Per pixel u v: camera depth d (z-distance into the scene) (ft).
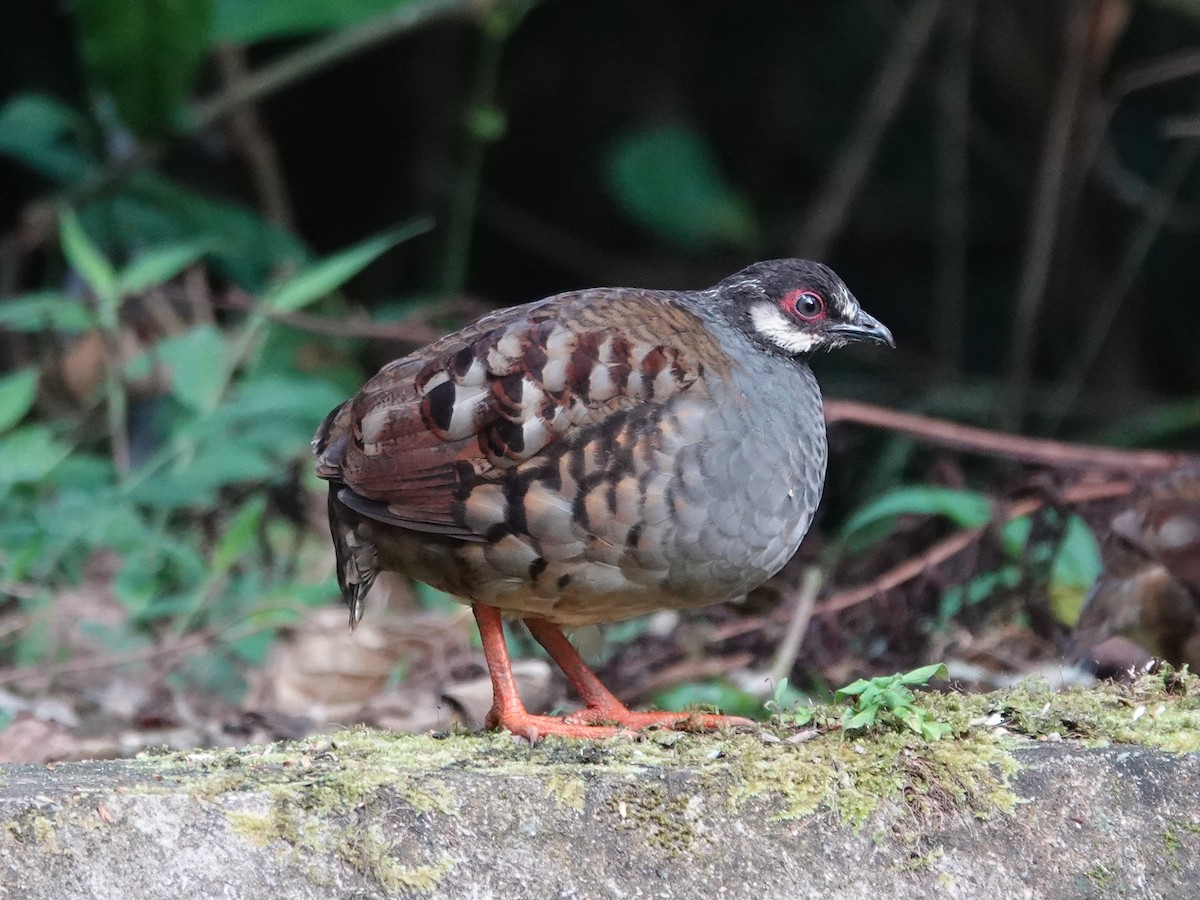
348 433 23.90
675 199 65.57
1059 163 56.95
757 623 33.19
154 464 36.70
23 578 36.42
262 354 45.34
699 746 20.44
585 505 22.48
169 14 45.34
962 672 30.94
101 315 39.65
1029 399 65.87
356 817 17.98
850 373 71.56
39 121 53.06
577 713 24.36
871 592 32.89
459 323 47.98
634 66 73.36
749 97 74.74
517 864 18.25
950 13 69.41
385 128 73.41
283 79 54.80
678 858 18.58
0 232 65.31
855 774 19.21
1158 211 59.16
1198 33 69.31
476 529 22.79
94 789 17.62
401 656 33.42
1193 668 30.27
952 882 18.92
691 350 23.72
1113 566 30.89
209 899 17.34
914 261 78.07
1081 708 21.34
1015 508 33.27
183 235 51.85
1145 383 72.33
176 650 32.81
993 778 19.29
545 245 73.87
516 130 73.56
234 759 20.20
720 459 23.04
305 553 40.32
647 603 23.77
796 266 26.27
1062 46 66.08
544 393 22.57
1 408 37.14
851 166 64.54
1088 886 19.01
